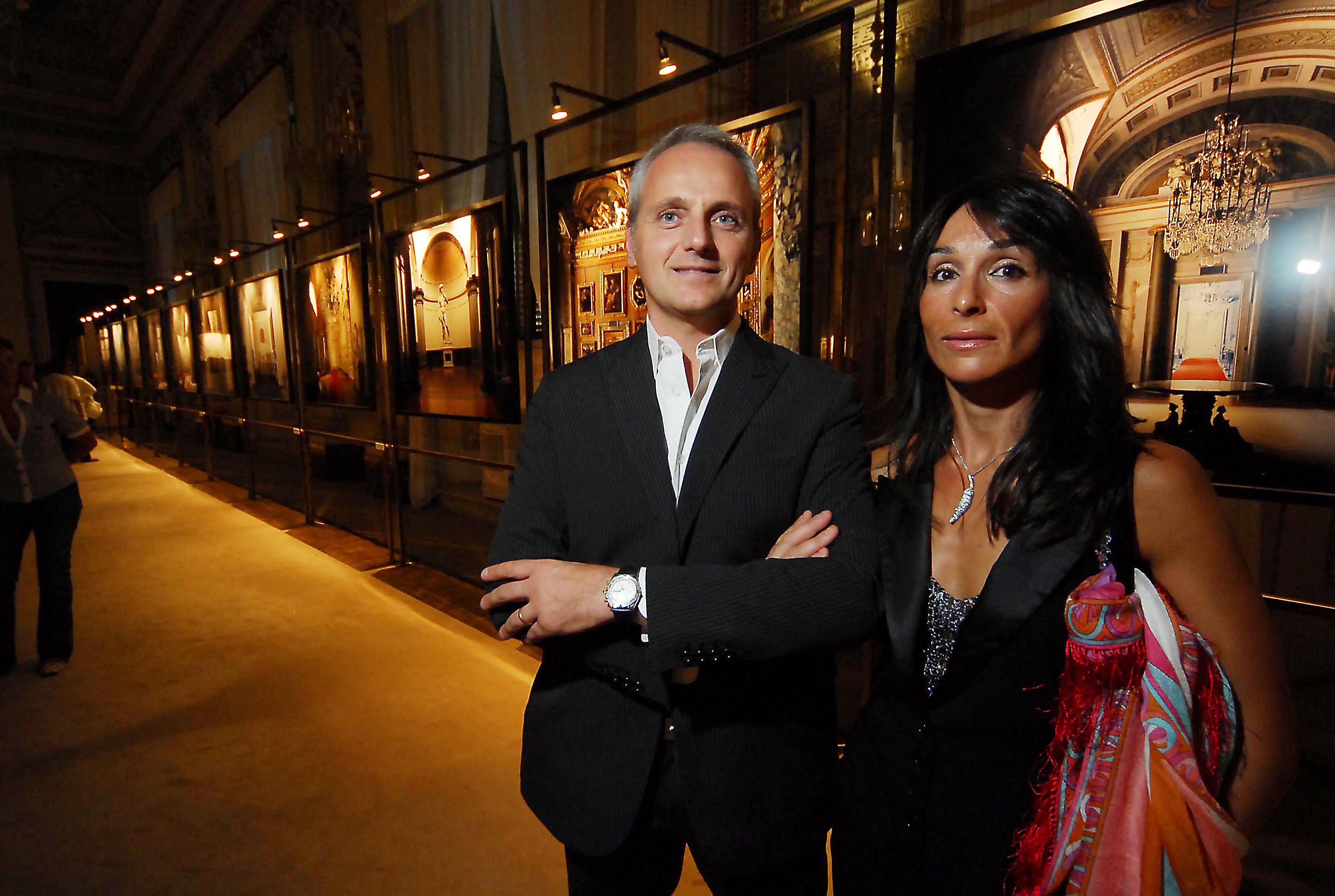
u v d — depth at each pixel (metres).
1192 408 2.30
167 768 2.58
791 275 2.70
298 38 8.54
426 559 5.22
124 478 9.39
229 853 2.13
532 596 1.07
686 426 1.18
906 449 1.16
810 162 2.50
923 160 2.40
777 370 1.19
